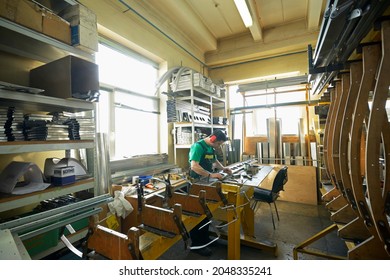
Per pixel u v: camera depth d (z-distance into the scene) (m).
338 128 1.73
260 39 3.88
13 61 1.51
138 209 1.28
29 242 1.22
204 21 3.64
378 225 1.15
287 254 2.13
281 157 3.97
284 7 3.30
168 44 3.33
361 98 1.31
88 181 1.43
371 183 1.14
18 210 1.45
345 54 1.49
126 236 0.90
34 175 1.30
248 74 4.33
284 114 4.25
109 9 2.35
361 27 1.17
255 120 4.49
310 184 3.65
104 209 1.62
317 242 2.36
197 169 2.16
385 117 1.18
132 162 2.58
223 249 2.24
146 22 2.88
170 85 3.27
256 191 2.63
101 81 2.44
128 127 2.82
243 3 2.71
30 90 1.11
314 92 2.67
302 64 3.90
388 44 1.06
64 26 1.32
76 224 1.47
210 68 4.65
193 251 2.18
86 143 1.41
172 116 3.05
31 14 1.16
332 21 1.21
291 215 3.14
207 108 3.73
